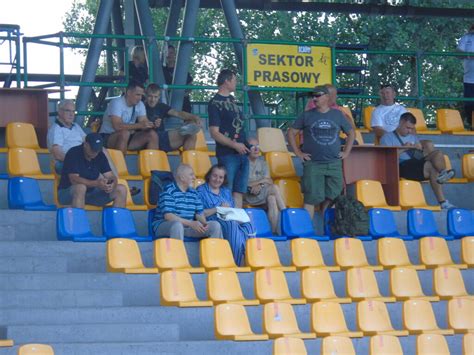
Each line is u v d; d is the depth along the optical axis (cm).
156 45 2862
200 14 5166
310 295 2170
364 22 4519
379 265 2356
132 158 2555
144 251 2206
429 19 4503
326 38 4688
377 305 2134
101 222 2308
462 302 2216
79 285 2059
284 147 2742
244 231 2272
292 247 2278
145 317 2003
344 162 2633
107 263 2116
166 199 2203
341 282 2286
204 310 2039
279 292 2141
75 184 2241
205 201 2280
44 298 2003
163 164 2506
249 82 2894
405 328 2141
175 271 2069
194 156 2558
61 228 2177
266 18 4969
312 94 2500
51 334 1908
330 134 2472
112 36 2811
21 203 2270
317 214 2528
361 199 2581
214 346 1941
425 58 4531
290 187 2564
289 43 2917
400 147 2625
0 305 1977
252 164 2441
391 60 4509
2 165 2500
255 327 2092
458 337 2173
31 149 2427
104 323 1962
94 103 3456
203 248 2169
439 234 2538
